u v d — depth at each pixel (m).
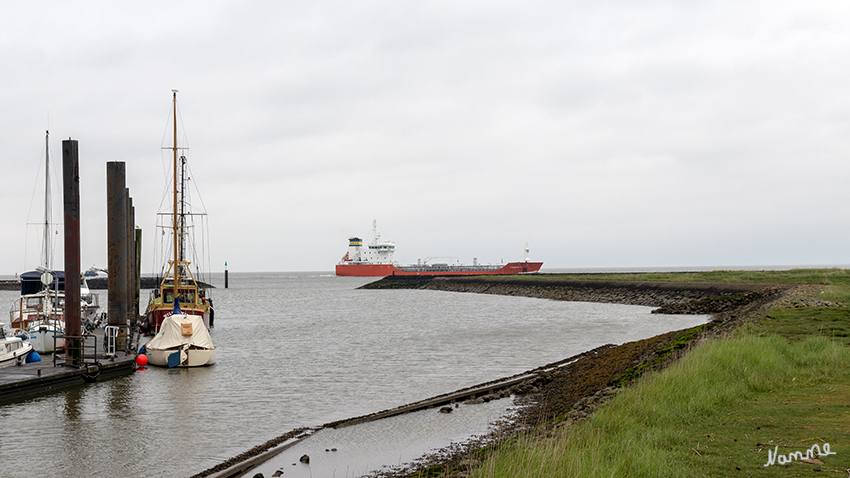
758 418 12.80
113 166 34.53
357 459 16.12
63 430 20.30
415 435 18.42
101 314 58.94
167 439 19.11
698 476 9.48
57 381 26.81
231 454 17.50
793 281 77.81
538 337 47.00
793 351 19.64
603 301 98.50
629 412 14.02
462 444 17.06
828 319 29.84
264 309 93.88
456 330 53.78
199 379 30.09
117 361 31.02
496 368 32.16
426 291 163.25
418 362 34.75
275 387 27.75
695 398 14.33
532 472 10.12
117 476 15.75
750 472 9.58
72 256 28.22
